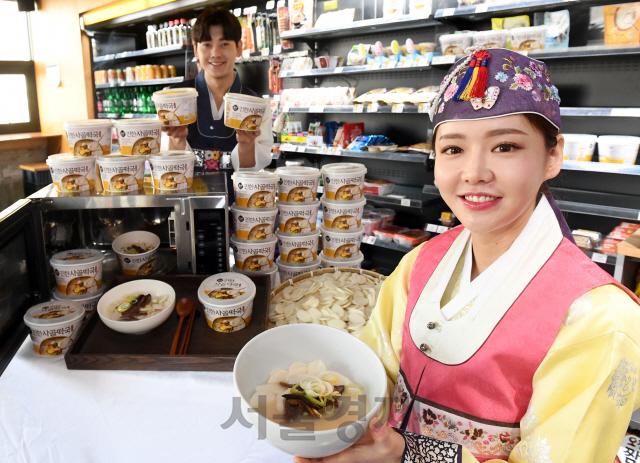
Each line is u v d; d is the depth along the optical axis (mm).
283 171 1508
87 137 1364
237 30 2223
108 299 1159
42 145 6098
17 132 6031
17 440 821
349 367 793
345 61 3770
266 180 1373
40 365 1025
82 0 5043
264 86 4395
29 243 1274
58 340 1062
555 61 2834
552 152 642
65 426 854
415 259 885
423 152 3148
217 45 2182
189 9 4332
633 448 1693
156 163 1373
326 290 1249
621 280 2045
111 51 5434
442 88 668
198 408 901
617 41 2322
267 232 1429
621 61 2621
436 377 729
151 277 1332
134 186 1376
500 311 667
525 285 660
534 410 618
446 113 629
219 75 2248
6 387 958
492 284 687
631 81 2617
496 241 702
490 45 2686
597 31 2615
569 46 2719
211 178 1602
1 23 5840
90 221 1545
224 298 1098
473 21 3021
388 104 3219
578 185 2934
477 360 673
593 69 2721
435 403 734
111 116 5504
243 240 1426
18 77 6000
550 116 593
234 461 778
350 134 3555
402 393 797
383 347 878
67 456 790
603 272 636
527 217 690
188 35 4398
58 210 1396
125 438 828
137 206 1337
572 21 2678
